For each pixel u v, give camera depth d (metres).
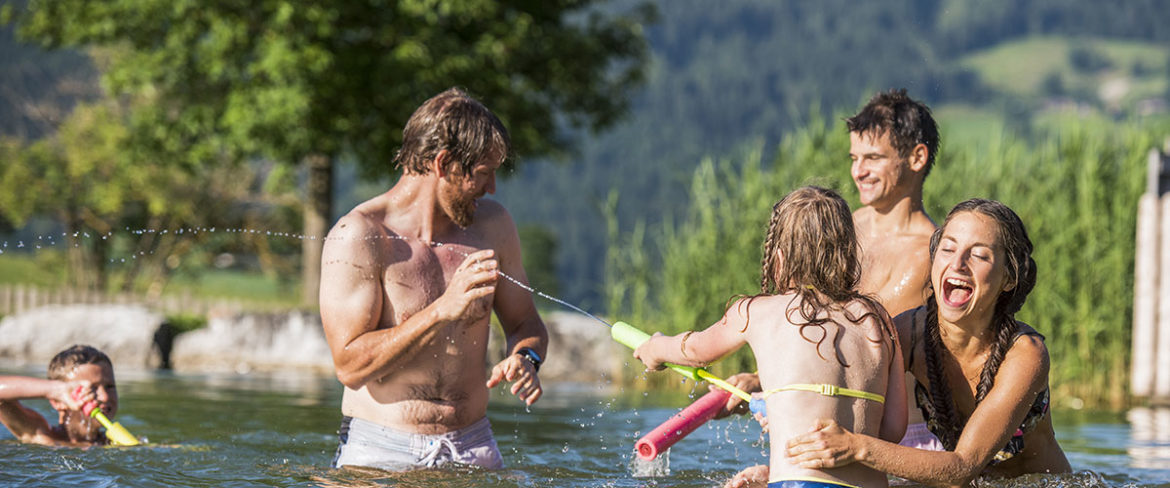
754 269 12.50
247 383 11.34
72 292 21.92
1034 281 4.24
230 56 21.88
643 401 10.16
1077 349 11.41
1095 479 4.60
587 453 6.06
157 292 32.09
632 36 25.61
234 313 16.38
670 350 4.51
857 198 11.59
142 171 29.80
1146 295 10.98
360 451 4.76
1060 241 11.56
